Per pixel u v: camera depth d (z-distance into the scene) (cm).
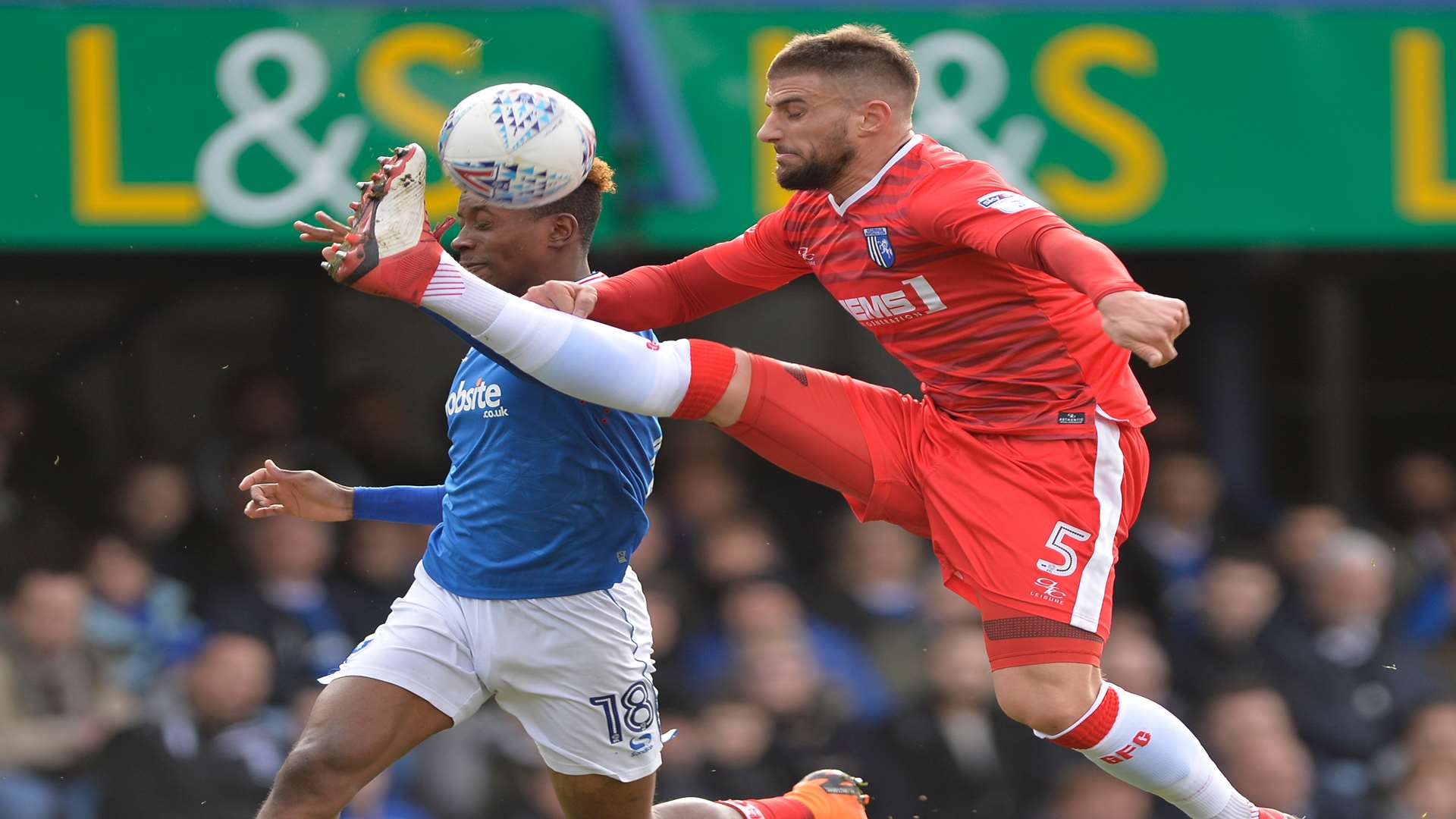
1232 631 2614
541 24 2389
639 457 1352
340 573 2478
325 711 1292
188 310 3053
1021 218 1186
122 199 2328
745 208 2473
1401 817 2477
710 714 2344
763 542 2623
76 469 2752
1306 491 3362
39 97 2317
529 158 1234
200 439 3034
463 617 1323
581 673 1339
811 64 1269
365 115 2355
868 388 1355
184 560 2519
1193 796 1332
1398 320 3394
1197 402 3238
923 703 2427
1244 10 2597
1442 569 2912
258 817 1259
